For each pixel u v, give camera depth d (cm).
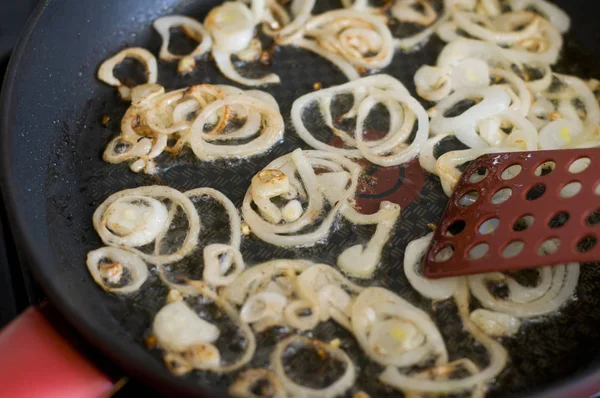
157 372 32
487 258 36
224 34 43
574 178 36
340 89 42
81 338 34
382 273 37
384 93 41
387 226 38
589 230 35
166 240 38
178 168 40
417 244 37
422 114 41
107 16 43
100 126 41
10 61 39
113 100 42
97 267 37
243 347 35
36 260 34
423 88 42
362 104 41
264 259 37
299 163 39
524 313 36
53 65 41
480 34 44
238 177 40
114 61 43
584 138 41
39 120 40
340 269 37
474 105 41
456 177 39
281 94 42
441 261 36
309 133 41
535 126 41
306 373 35
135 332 36
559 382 32
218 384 35
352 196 39
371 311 36
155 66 43
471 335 36
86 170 40
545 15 45
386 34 44
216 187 39
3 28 44
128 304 36
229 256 37
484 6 45
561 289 37
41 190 39
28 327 34
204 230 38
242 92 42
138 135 40
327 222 38
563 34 45
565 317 36
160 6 45
